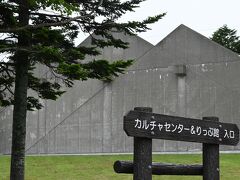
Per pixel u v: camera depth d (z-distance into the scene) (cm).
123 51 3384
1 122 3747
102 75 1180
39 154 3475
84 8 1206
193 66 3088
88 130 3372
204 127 793
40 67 3450
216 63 3030
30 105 1346
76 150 3384
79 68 1053
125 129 683
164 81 3152
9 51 1107
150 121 710
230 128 838
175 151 3052
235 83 2955
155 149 3109
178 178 1878
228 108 2948
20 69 1197
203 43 3086
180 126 754
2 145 3706
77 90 3497
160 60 3191
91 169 2200
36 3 1047
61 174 2078
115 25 1209
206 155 810
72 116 3450
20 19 1163
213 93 3003
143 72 3238
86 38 3247
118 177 1983
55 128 3491
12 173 1184
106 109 3328
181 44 3150
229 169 2106
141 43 3341
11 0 1131
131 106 3244
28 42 1143
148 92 3197
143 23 1200
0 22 1131
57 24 1049
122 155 2836
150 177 702
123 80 3300
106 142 3291
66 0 1153
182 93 3083
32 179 1961
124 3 1195
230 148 2945
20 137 1195
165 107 3122
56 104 3562
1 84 1291
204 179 805
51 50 1041
